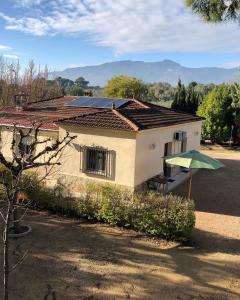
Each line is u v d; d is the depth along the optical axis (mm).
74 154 17766
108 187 14742
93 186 15258
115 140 16625
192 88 44344
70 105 23797
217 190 19641
